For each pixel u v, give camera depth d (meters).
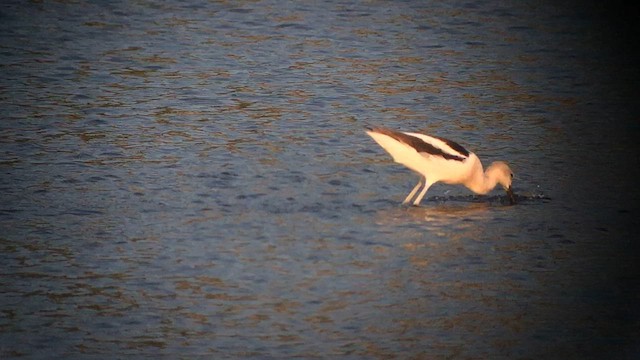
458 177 16.22
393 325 12.51
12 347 11.87
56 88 21.34
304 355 11.80
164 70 22.52
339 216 15.69
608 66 23.80
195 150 18.36
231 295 13.12
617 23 26.55
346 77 22.41
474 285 13.55
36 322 12.42
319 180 17.14
